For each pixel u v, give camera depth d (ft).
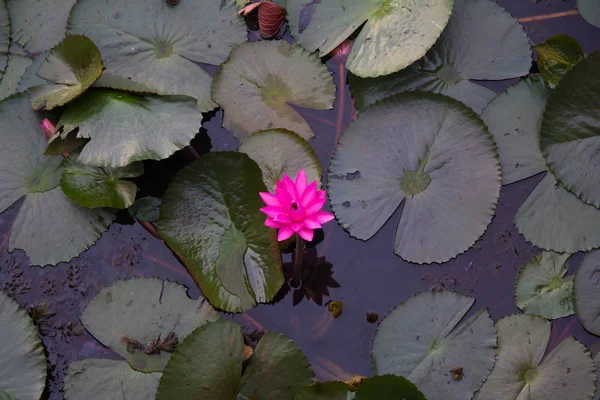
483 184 9.55
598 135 9.57
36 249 9.56
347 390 9.04
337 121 9.86
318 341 9.37
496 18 9.95
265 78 9.86
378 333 9.30
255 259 9.41
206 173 9.47
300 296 9.47
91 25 9.96
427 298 9.35
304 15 10.00
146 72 9.86
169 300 9.35
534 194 9.59
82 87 9.55
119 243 9.61
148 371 9.18
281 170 9.60
